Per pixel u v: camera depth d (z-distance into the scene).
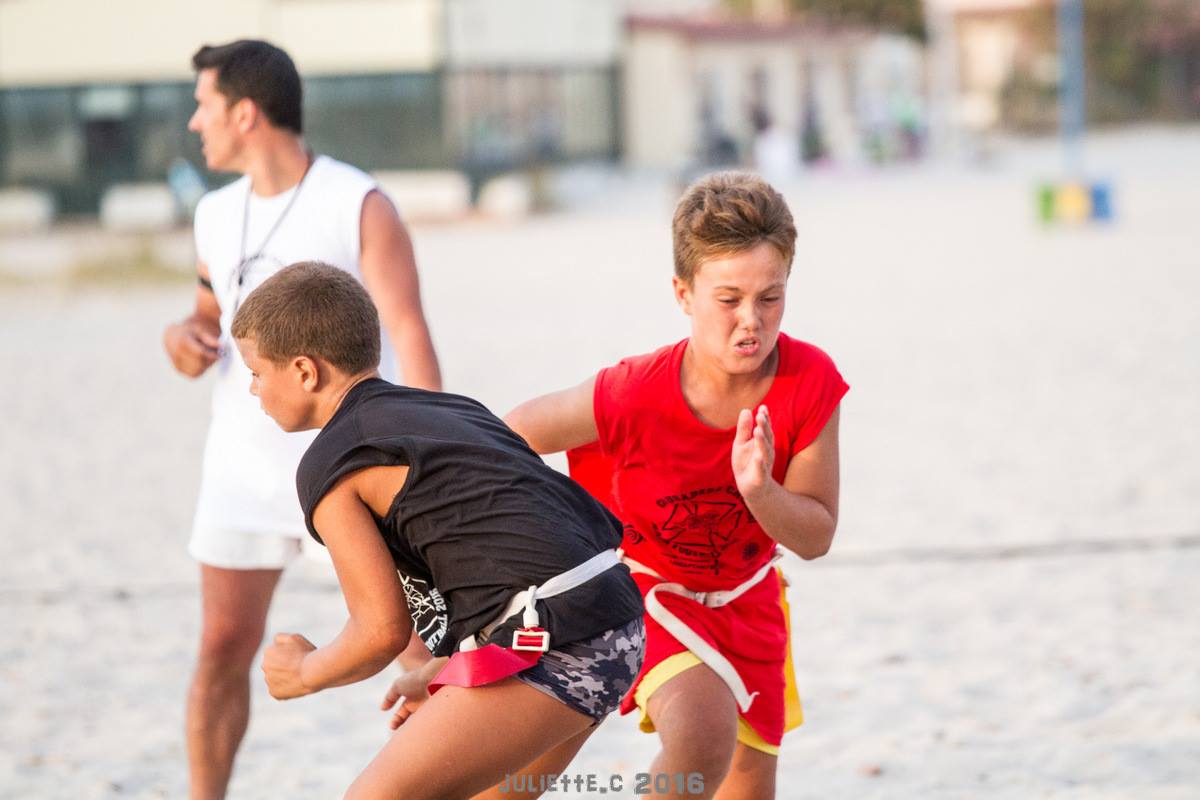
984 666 21.36
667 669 12.93
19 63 120.44
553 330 56.59
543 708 11.22
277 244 16.03
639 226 100.94
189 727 16.08
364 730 19.84
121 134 120.81
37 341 59.53
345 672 11.60
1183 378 42.81
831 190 126.06
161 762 18.84
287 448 15.80
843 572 26.47
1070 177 119.25
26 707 20.89
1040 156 158.50
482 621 11.36
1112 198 88.06
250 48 16.03
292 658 11.91
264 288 12.05
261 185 16.25
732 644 13.42
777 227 12.24
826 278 71.06
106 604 25.75
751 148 155.62
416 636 15.15
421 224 109.56
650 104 153.12
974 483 32.44
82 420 43.22
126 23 119.50
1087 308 56.97
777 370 12.96
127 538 30.12
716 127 150.38
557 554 11.37
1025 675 20.91
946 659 21.75
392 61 117.19
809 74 180.25
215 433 16.11
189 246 96.69
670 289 67.38
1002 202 106.19
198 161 120.06
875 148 158.12
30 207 118.19
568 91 141.88
